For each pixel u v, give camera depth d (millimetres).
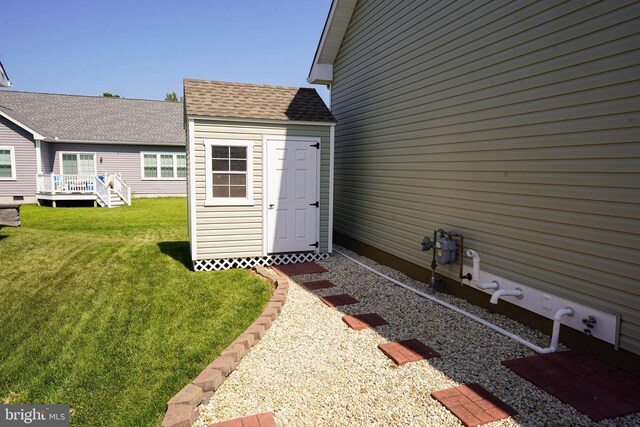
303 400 3109
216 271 7164
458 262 5551
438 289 5918
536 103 4219
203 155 7160
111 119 22500
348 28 9180
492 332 4418
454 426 2771
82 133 20359
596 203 3617
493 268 4914
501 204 4750
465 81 5320
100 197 18094
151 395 3117
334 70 10094
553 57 4004
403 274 6961
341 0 8508
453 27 5551
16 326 4539
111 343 4086
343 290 6105
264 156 7523
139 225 12898
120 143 20672
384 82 7535
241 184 7453
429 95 6137
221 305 5305
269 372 3549
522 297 4504
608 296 3551
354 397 3148
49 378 3391
